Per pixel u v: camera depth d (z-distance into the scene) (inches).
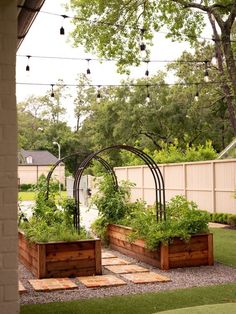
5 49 162.1
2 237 160.6
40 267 259.3
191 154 701.9
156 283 245.9
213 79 863.1
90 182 806.5
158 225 291.0
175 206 322.3
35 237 273.3
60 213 325.4
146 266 293.6
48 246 261.1
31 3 182.9
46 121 2294.5
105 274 269.9
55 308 197.8
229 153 653.3
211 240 291.9
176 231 281.6
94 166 711.7
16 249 161.8
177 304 202.5
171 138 1136.8
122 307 198.7
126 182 404.2
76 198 299.1
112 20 522.3
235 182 527.5
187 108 1107.3
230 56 502.6
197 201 597.3
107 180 391.5
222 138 1149.1
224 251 340.2
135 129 1187.9
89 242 267.7
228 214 520.1
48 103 2292.1
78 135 2012.8
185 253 285.7
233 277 258.5
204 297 214.1
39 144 2191.2
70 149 1977.1
